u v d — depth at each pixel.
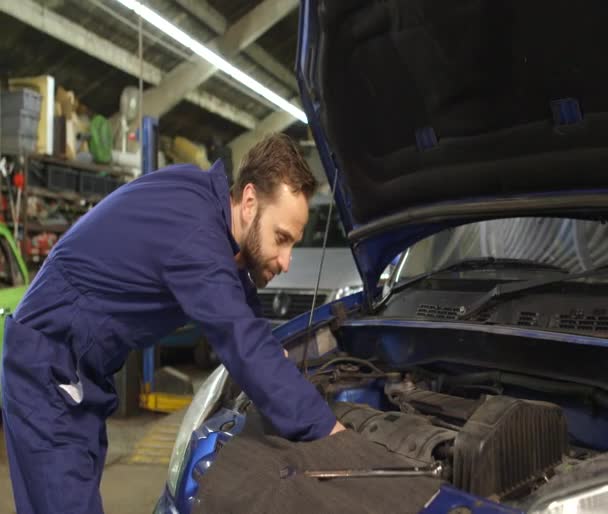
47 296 1.52
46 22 7.92
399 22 1.76
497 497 1.22
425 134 2.01
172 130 12.75
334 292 5.64
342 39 1.90
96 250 1.47
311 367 2.12
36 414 1.53
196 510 1.27
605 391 1.59
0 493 3.37
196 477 1.52
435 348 2.05
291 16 10.33
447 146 1.98
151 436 4.38
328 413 1.30
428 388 1.98
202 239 1.35
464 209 2.02
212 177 1.44
